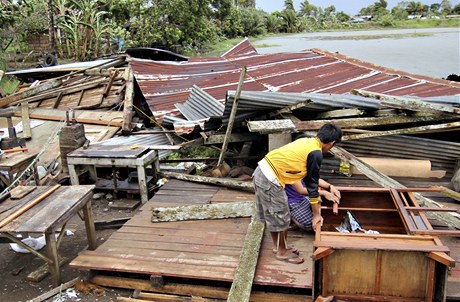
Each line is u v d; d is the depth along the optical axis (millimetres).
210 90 9797
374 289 3832
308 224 4430
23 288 4832
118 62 13422
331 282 3877
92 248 5258
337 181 6773
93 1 24891
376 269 3766
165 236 5191
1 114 7961
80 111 10156
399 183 6387
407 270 3729
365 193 4805
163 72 11312
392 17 65562
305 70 11062
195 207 5742
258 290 4391
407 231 4078
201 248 4879
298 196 4473
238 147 8594
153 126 10211
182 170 7879
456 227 5000
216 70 11375
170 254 4793
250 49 14148
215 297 4402
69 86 11422
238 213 5562
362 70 10734
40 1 24906
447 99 7008
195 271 4441
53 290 4633
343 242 3754
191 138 8570
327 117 7164
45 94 11086
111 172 7859
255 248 4684
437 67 19281
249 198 6184
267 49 32188
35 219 4500
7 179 6832
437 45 30078
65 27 24641
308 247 4758
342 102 7012
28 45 24969
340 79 10164
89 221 5188
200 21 30453
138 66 11453
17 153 7254
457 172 6422
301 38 44281
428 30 49594
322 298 3887
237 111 6965
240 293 4039
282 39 43594
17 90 12352
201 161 8031
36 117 10086
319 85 9758
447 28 53062
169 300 4449
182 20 29016
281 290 4371
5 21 20266
